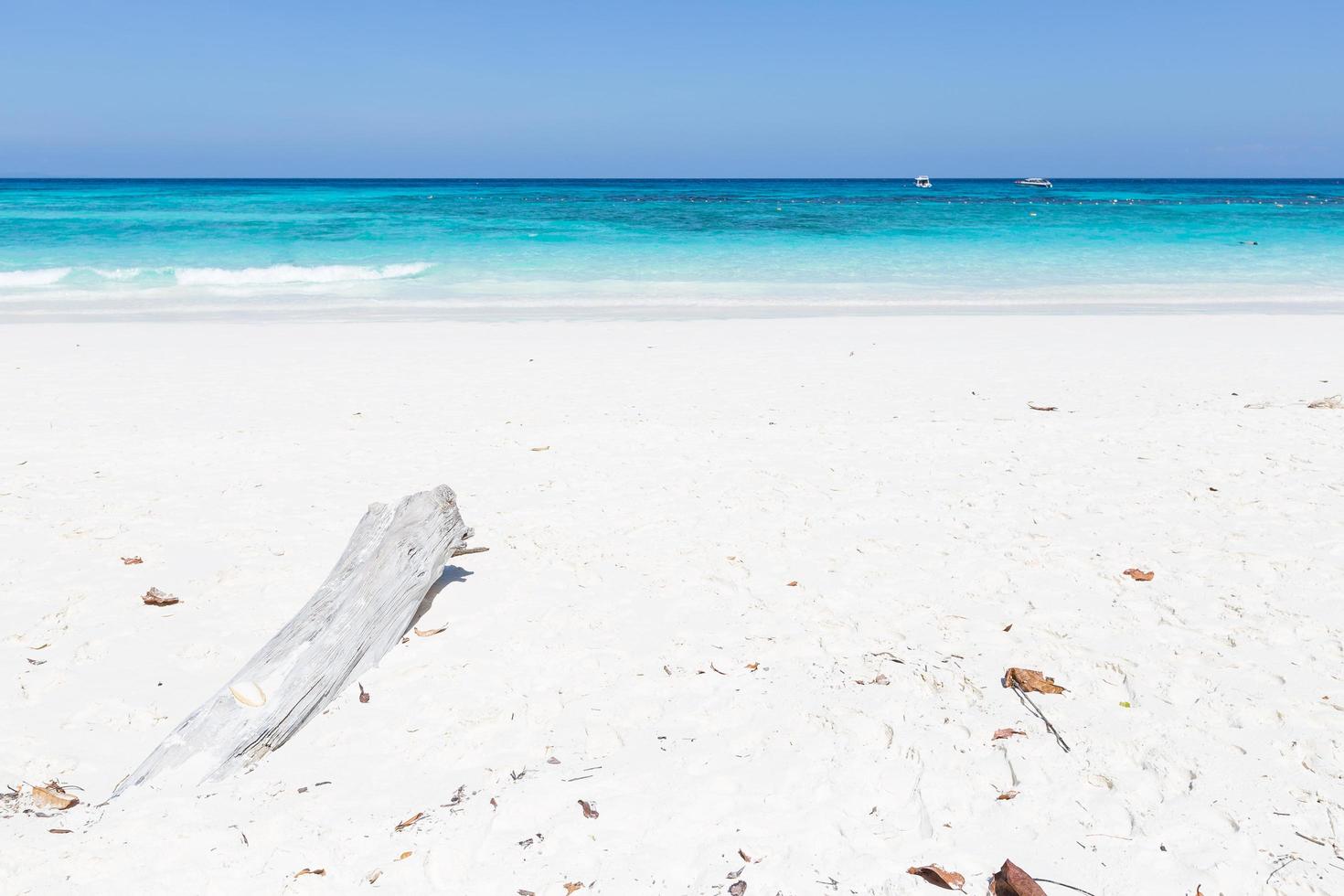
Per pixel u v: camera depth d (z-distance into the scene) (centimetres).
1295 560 550
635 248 2712
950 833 321
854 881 297
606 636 483
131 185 9644
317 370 1219
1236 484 699
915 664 443
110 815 335
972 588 532
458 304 1831
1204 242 2977
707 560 582
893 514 658
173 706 426
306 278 2128
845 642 469
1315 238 3120
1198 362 1280
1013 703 404
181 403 1029
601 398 1074
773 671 441
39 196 6041
